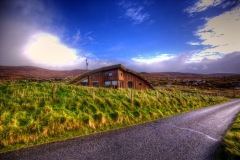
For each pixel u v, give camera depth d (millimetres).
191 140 9258
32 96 13047
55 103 12602
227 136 9945
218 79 145250
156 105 18188
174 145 8430
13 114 10094
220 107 25812
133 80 32312
